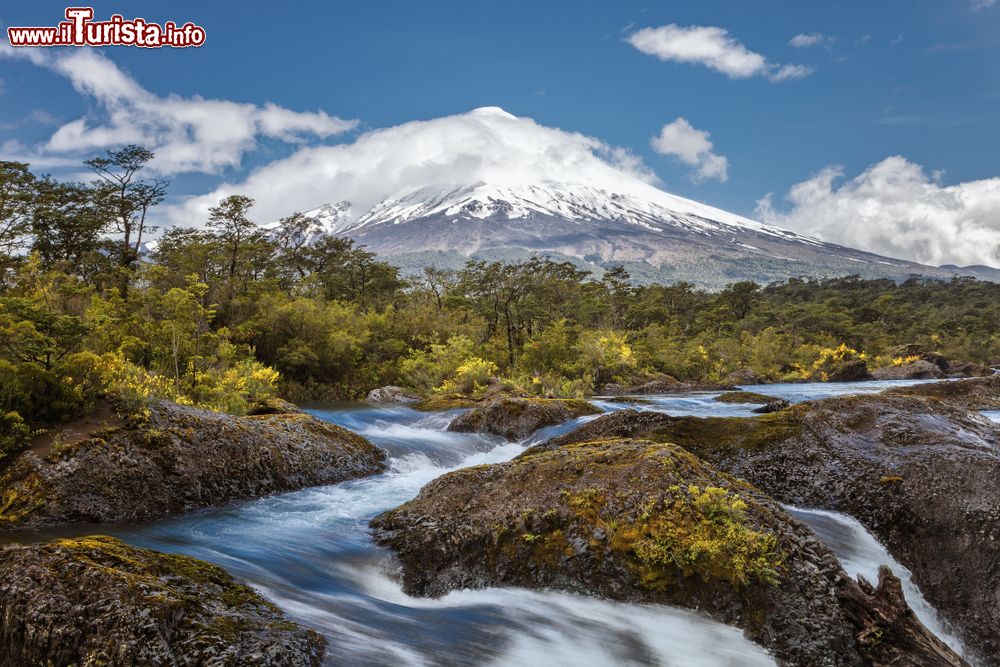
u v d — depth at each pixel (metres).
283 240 66.44
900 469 10.60
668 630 6.89
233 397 19.50
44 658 5.02
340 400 37.75
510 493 8.79
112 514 10.09
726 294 119.31
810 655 6.62
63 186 48.62
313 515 10.85
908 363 63.22
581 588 7.49
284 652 5.33
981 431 11.84
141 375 14.48
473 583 7.94
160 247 48.81
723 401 32.19
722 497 7.88
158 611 5.16
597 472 8.66
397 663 5.73
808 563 7.34
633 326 88.94
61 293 30.91
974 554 9.17
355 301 67.56
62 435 10.70
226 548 8.78
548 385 41.25
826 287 173.25
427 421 23.08
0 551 5.75
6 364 10.90
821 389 45.41
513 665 6.11
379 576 8.27
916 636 6.68
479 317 63.88
